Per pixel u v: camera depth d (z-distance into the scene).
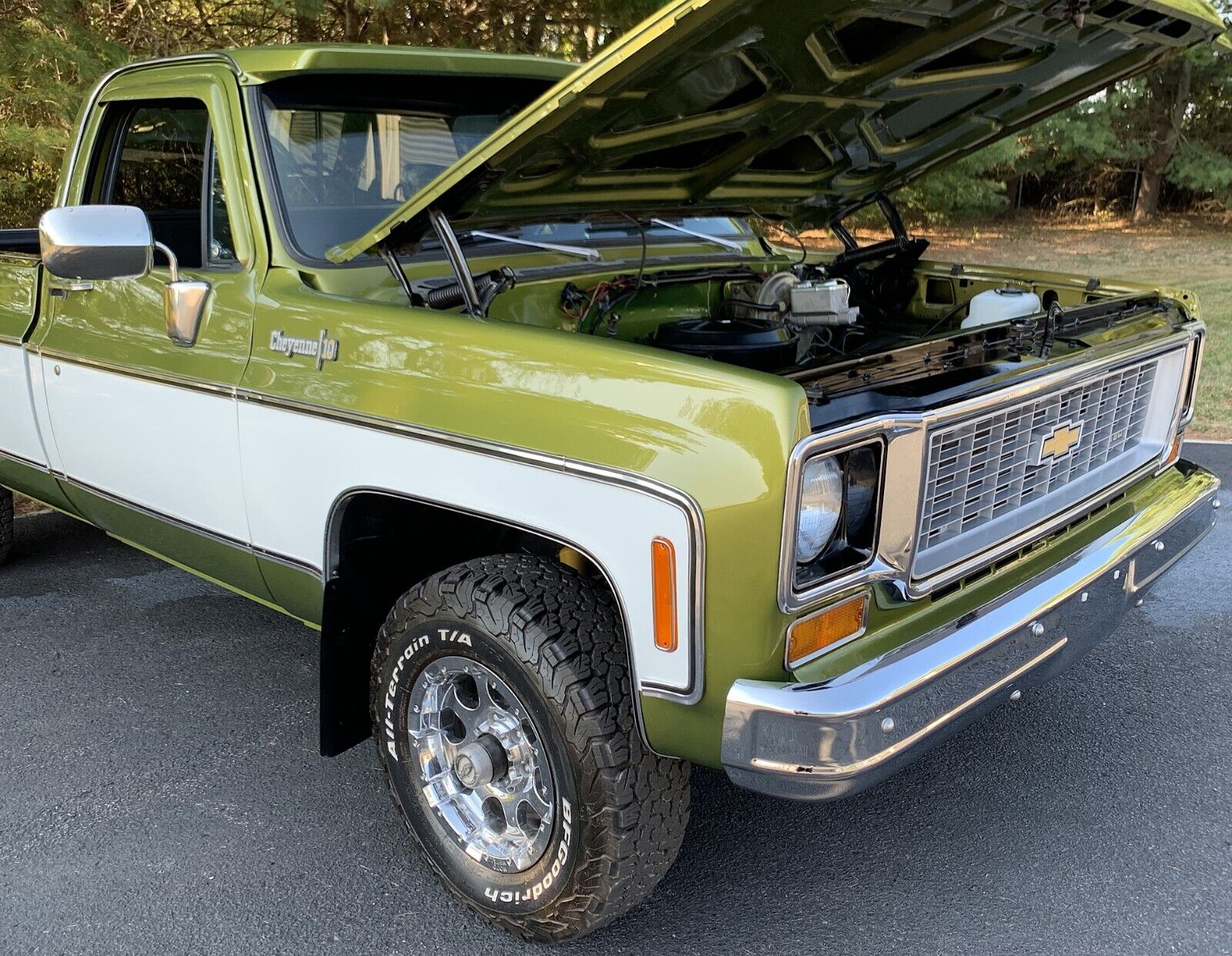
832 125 3.22
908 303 4.22
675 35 2.18
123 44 8.62
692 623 2.04
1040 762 3.29
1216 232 20.62
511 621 2.29
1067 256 17.28
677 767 2.32
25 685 3.85
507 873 2.51
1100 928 2.57
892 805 3.09
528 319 3.02
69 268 2.67
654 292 3.36
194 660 4.06
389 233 2.69
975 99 3.32
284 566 2.92
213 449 3.02
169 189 3.35
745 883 2.77
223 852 2.92
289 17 9.57
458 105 3.35
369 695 2.87
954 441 2.26
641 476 2.06
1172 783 3.17
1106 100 18.61
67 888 2.77
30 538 5.39
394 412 2.49
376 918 2.66
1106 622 2.76
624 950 2.54
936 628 2.25
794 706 1.98
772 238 4.57
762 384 1.96
